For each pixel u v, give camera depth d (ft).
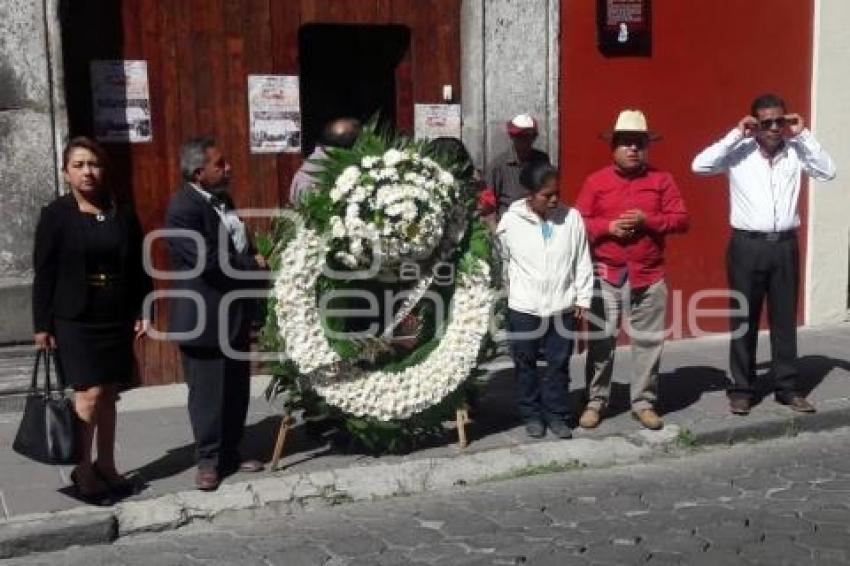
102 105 22.97
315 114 25.99
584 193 20.47
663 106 27.45
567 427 20.42
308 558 15.37
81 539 16.07
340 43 25.98
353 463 18.99
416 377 19.33
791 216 21.16
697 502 17.39
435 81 25.84
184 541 16.26
